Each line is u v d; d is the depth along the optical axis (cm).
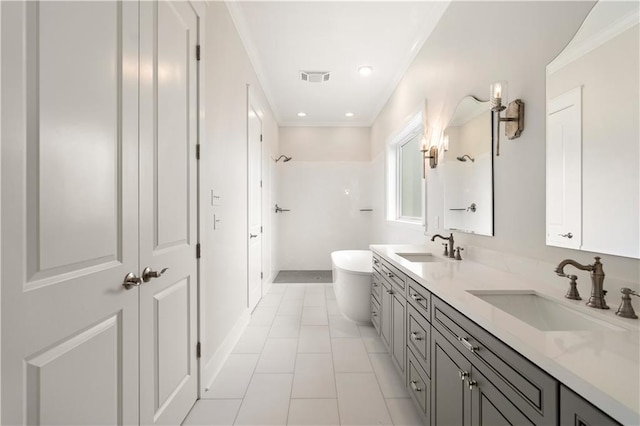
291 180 522
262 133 366
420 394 150
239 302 259
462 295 115
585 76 108
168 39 136
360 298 283
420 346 149
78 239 84
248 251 290
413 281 160
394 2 225
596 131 104
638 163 90
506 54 153
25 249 70
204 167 174
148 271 117
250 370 205
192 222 161
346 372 203
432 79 250
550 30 125
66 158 80
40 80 73
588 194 107
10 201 67
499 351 85
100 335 94
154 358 125
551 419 66
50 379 77
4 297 65
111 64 98
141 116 114
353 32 262
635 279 93
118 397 102
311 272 512
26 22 70
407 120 312
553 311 112
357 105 440
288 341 251
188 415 158
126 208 105
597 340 75
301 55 300
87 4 87
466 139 195
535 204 135
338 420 156
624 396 51
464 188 199
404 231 332
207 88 185
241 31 254
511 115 148
